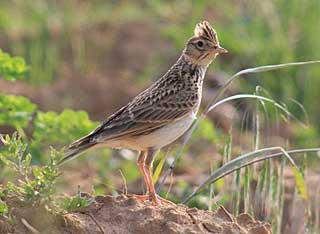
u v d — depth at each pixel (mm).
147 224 9867
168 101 11484
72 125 14148
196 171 15977
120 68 22188
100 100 20188
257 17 21547
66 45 22891
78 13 23875
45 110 19703
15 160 9828
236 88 20328
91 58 22562
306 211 12047
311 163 16547
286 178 14406
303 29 20906
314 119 19641
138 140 11344
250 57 20969
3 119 13773
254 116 12336
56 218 9664
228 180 13172
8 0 24094
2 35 22953
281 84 20234
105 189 14547
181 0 24703
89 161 15547
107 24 23719
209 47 11797
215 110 18938
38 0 23703
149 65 21875
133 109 11352
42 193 9633
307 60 20500
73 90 20406
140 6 24859
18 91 20141
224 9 23219
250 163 11469
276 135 17719
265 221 11930
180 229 9898
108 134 11117
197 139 16984
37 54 21766
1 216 9523
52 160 9727
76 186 14320
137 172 15344
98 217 9891
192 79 11773
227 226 10148
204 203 13398
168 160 15492
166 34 22766
